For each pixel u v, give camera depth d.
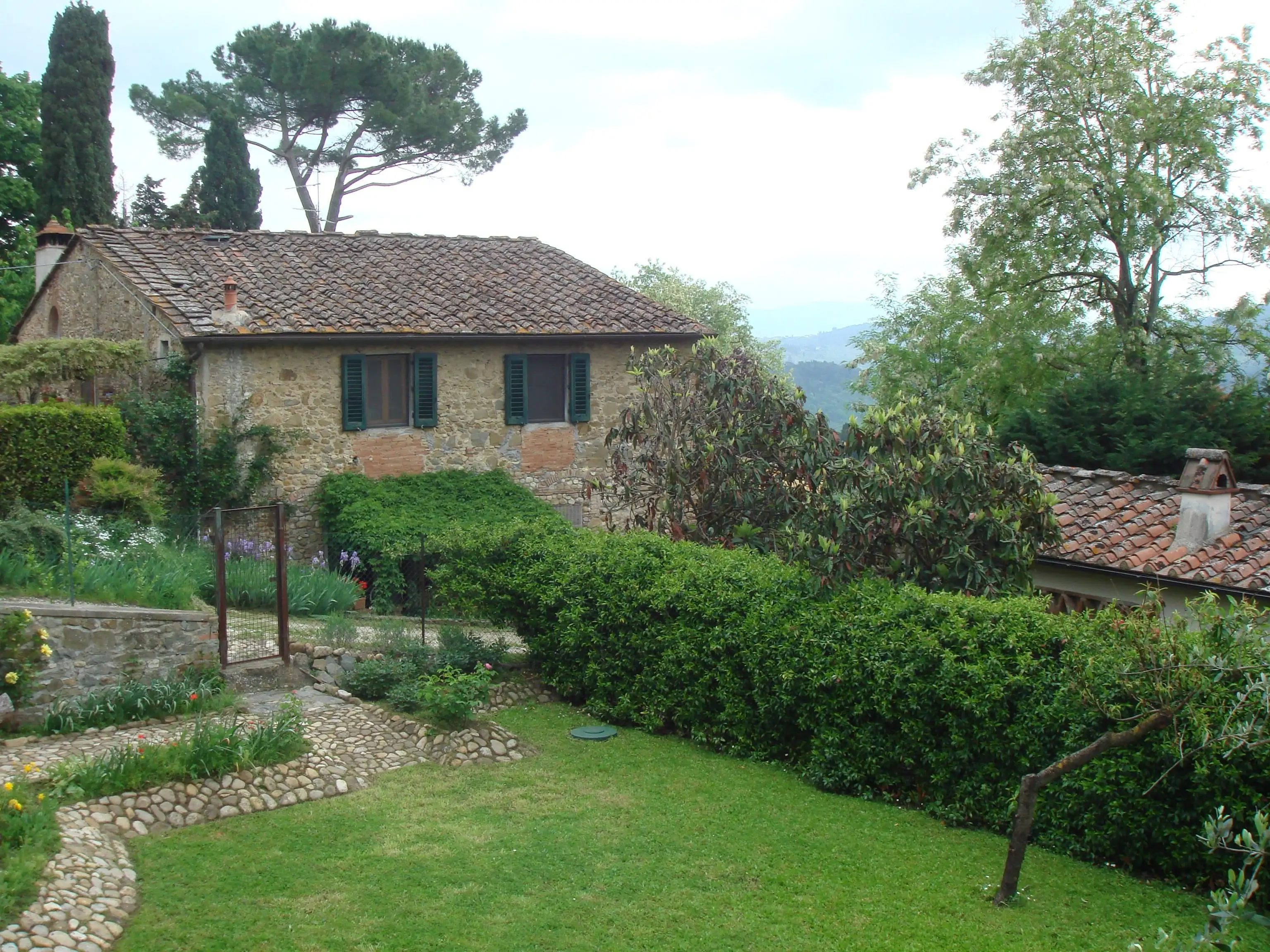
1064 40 21.34
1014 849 6.71
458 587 12.16
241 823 7.78
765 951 6.13
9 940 5.57
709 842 7.70
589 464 19.78
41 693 9.31
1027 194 21.64
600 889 6.91
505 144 36.19
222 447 15.88
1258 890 6.63
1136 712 7.00
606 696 11.02
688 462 12.58
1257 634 6.55
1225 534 11.23
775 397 12.55
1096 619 7.86
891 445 10.88
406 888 6.86
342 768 8.84
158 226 30.38
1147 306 22.22
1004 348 21.77
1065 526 12.41
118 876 6.65
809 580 9.41
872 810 8.42
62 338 16.33
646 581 10.61
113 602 10.16
